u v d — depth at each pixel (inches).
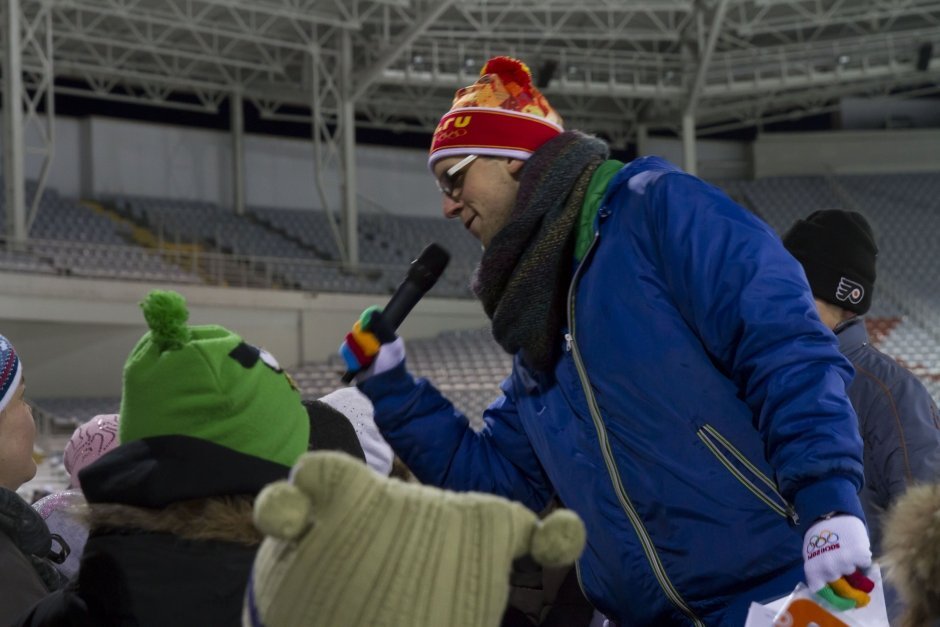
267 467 42.7
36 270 446.3
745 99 676.7
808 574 45.2
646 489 54.4
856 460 47.2
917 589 39.0
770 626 41.0
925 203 690.2
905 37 615.2
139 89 637.3
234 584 41.8
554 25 613.0
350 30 573.6
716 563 53.6
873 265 84.8
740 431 53.4
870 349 83.7
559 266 56.8
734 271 52.0
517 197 57.4
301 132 681.6
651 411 54.1
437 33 581.9
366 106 665.6
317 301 534.3
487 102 59.0
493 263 57.1
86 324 470.9
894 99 730.2
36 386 461.7
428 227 681.0
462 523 30.4
